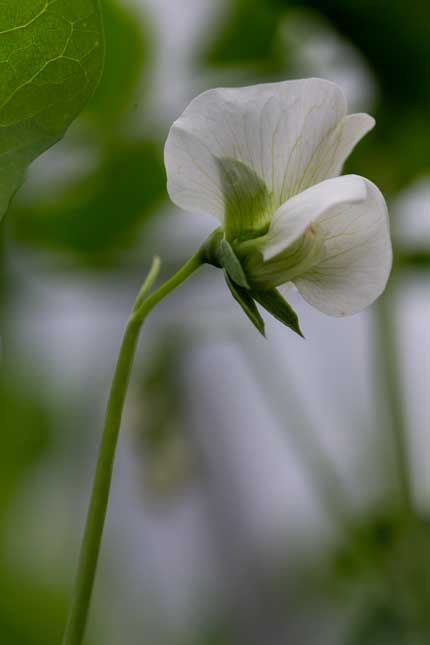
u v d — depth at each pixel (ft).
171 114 1.66
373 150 1.57
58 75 0.95
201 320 1.59
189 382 1.69
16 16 0.93
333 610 1.67
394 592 1.38
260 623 1.76
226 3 1.59
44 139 0.96
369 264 0.98
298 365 1.64
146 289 0.95
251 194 0.97
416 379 1.68
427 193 1.59
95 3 0.93
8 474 1.91
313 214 0.94
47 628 1.76
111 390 0.93
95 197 1.69
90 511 0.93
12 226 1.69
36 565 1.86
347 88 1.60
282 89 0.95
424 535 1.38
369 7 1.45
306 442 1.48
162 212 1.72
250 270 0.97
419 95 1.55
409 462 1.39
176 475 1.68
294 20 1.58
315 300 0.99
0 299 1.77
